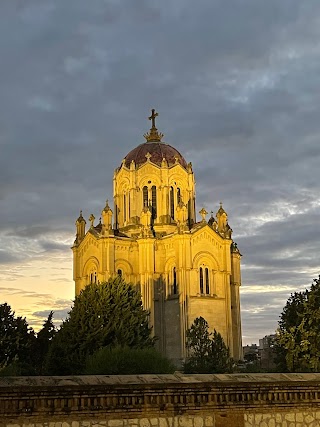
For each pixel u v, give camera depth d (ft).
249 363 293.23
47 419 56.80
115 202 341.21
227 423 62.95
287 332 170.50
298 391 66.28
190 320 296.51
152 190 331.16
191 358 222.28
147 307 303.68
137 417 59.88
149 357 130.62
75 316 216.74
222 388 63.52
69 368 208.54
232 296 326.65
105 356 131.13
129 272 313.32
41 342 286.05
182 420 61.41
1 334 258.57
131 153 348.18
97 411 58.59
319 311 162.71
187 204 333.62
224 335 306.14
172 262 309.22
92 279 319.27
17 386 56.29
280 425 64.90
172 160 340.18
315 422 66.18
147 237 310.45
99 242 312.09
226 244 317.22
